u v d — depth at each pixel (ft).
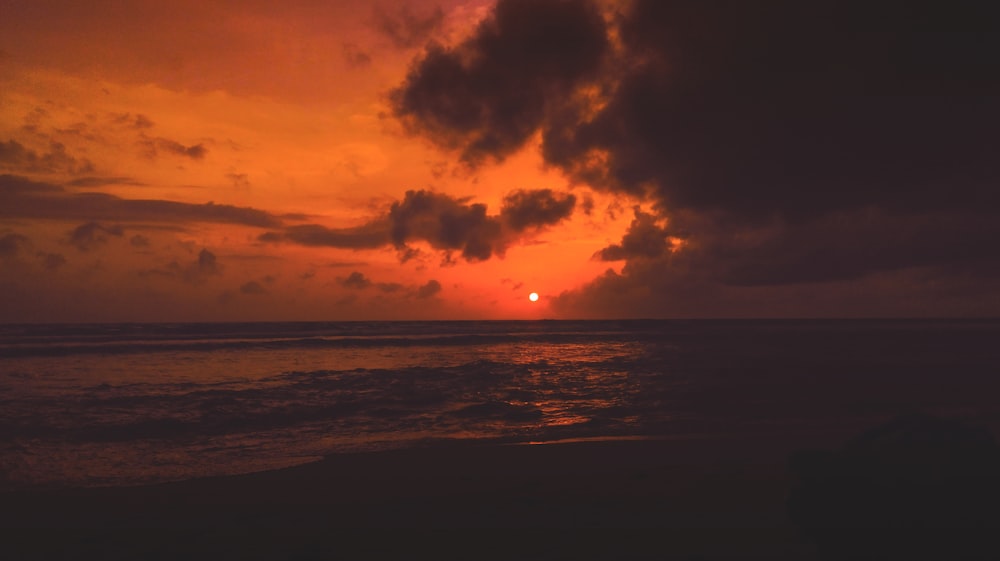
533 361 76.89
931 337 135.64
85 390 47.78
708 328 226.38
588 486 21.03
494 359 80.69
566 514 17.61
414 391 48.70
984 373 59.11
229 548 15.52
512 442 30.60
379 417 37.86
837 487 9.18
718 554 14.03
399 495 20.38
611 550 14.46
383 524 17.21
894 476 8.90
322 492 20.94
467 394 47.24
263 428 34.45
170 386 50.67
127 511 18.95
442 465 24.94
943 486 8.61
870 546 8.76
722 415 38.22
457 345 114.93
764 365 68.03
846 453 9.58
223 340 117.70
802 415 38.01
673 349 101.55
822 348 99.66
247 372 62.44
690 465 24.36
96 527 17.42
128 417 36.88
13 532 16.99
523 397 45.80
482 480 22.31
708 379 56.03
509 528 16.48
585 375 59.77
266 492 21.09
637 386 51.19
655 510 17.81
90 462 26.53
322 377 58.03
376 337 138.21
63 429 33.37
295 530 16.87
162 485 22.13
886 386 50.14
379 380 55.83
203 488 21.68
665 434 32.50
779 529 15.87
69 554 15.34
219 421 36.14
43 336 121.29
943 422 9.54
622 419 37.04
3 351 84.38
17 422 34.88
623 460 25.59
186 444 30.30
